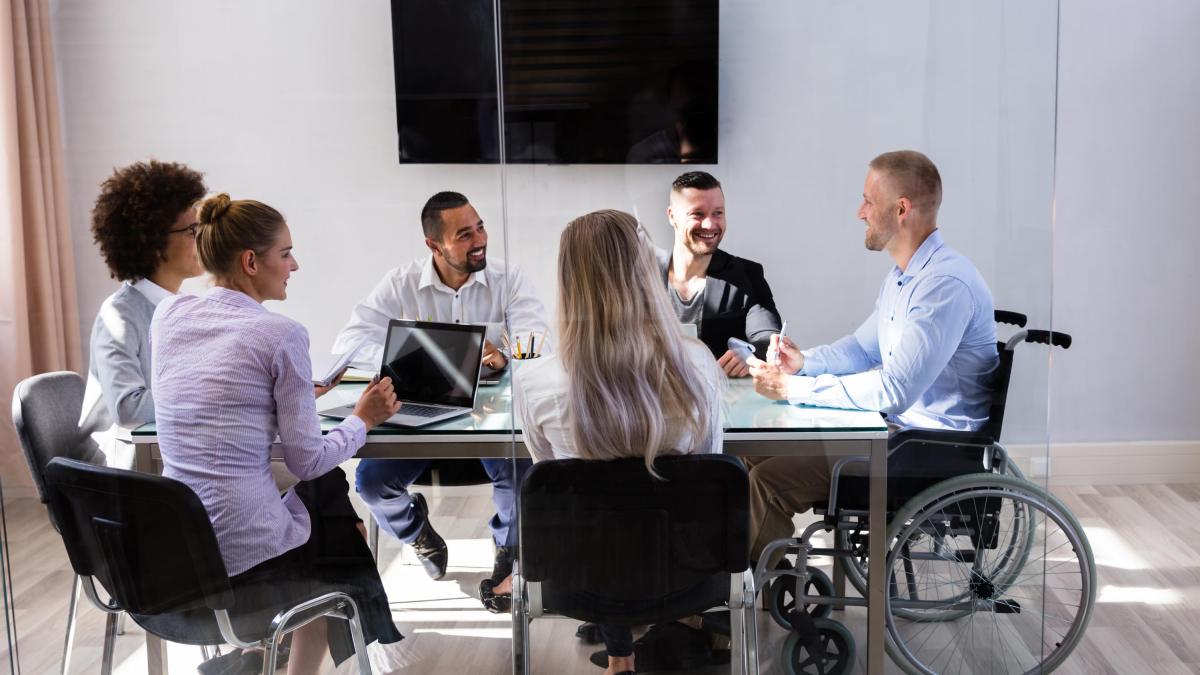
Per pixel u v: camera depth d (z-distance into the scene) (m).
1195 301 3.17
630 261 1.75
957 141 1.76
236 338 1.77
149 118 1.78
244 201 1.78
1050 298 1.79
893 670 1.90
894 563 1.86
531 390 1.79
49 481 1.85
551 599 1.84
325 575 1.88
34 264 1.80
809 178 1.75
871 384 1.79
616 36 1.71
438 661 1.90
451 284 1.78
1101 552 2.72
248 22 1.75
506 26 1.71
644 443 1.78
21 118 1.76
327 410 1.82
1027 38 1.72
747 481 1.80
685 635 1.85
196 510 1.77
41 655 1.94
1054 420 3.27
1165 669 2.12
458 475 1.84
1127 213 3.13
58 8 1.75
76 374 1.83
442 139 1.76
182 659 1.92
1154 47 3.04
